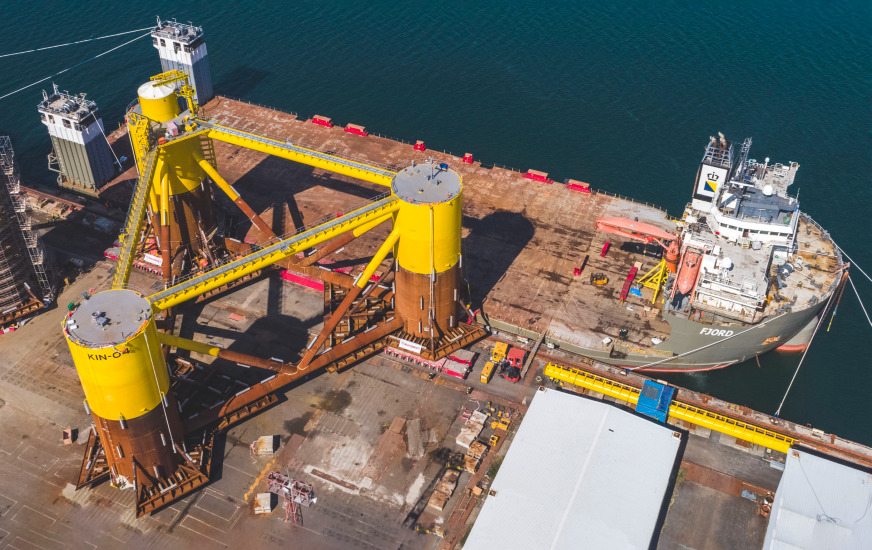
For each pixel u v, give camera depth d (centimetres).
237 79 18125
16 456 10506
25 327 12312
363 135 16212
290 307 12656
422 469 10319
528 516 9181
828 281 11875
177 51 16338
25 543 9556
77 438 10756
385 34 19650
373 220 10981
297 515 9800
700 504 9931
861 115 17100
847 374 12219
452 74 18388
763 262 11594
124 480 10188
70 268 13300
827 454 10512
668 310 11494
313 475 10262
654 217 14150
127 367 8781
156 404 9394
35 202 14412
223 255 13288
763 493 10056
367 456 10481
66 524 9756
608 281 12825
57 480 10238
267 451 10438
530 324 12069
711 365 12169
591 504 9288
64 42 19025
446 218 10488
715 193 12219
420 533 9619
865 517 9062
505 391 11306
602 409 10388
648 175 15888
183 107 16762
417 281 11131
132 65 18412
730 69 18362
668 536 9575
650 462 9794
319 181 15100
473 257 13225
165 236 12344
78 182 14925
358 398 11244
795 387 12012
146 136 11881
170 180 12494
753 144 16375
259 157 15688
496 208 14338
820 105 17338
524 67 18550
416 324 11700
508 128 16975
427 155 15675
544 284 12756
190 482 10031
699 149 16438
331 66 18575
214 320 12388
